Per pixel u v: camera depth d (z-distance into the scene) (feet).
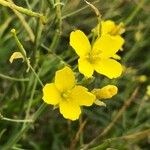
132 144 0.55
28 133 0.55
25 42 0.54
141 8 0.60
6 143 0.48
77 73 0.41
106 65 0.39
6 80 0.55
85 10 0.59
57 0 0.40
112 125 0.54
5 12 0.54
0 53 0.55
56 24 0.42
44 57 0.48
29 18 0.54
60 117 0.57
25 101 0.48
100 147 0.41
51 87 0.37
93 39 0.39
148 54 0.65
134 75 0.62
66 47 0.59
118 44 0.39
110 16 0.56
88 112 0.55
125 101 0.55
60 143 0.57
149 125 0.55
